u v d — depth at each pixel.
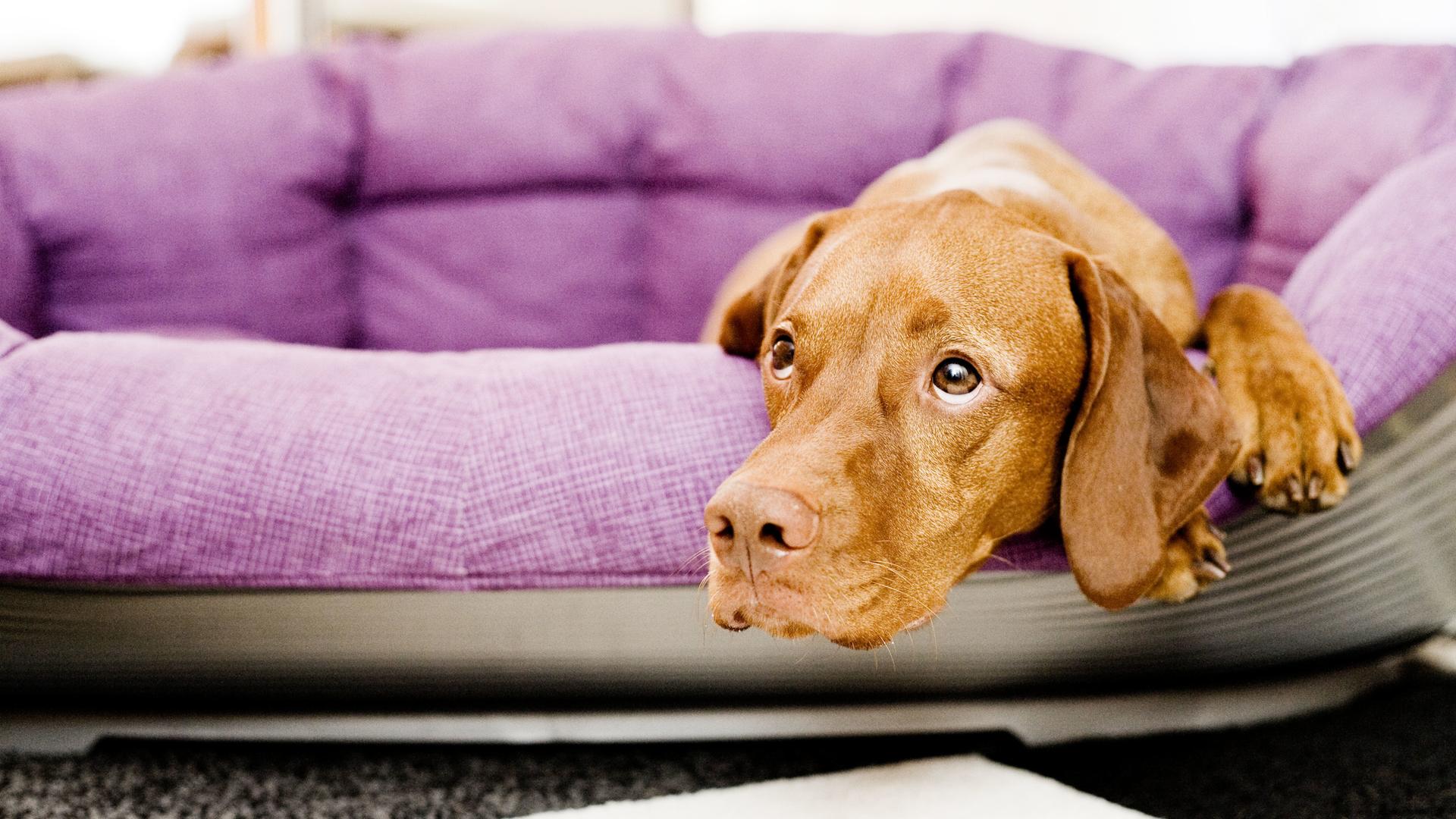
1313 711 1.91
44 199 3.14
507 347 3.38
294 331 3.33
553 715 1.77
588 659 1.70
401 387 1.73
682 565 1.62
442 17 4.95
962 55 3.35
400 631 1.69
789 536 1.20
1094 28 4.59
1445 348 1.58
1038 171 2.14
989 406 1.38
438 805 1.60
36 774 1.70
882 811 1.46
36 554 1.66
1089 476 1.41
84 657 1.74
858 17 5.08
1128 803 1.58
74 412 1.68
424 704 1.78
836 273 1.46
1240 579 1.67
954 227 1.47
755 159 3.27
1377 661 2.02
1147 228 2.08
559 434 1.65
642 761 1.76
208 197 3.25
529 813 1.57
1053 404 1.45
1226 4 4.34
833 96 3.29
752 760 1.77
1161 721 1.80
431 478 1.64
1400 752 1.72
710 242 3.29
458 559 1.64
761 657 1.68
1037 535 1.61
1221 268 3.04
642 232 3.42
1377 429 1.59
